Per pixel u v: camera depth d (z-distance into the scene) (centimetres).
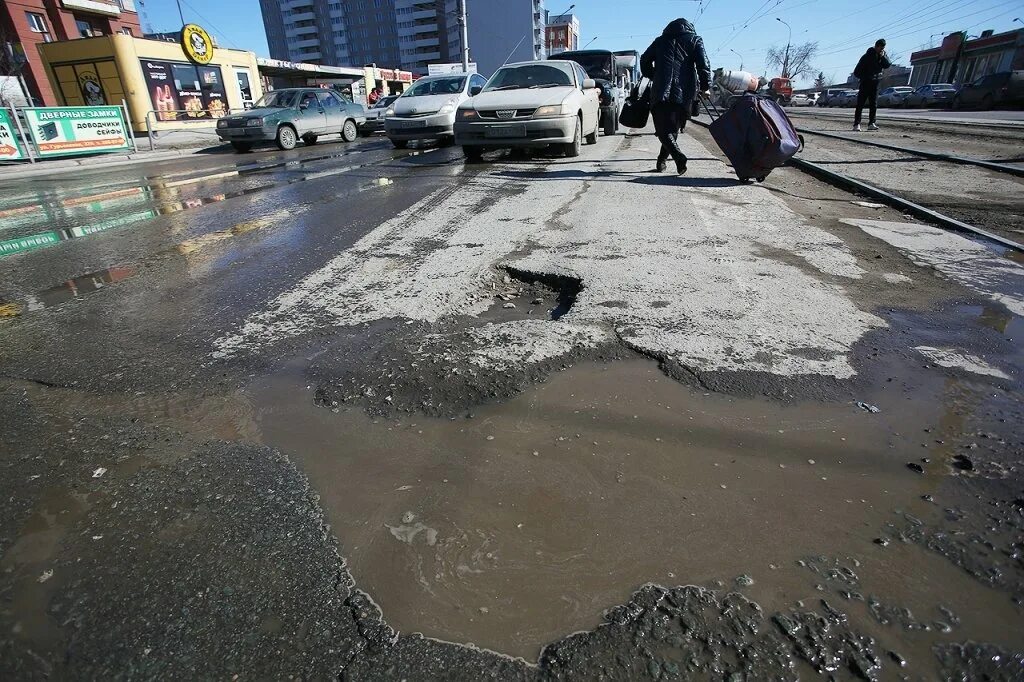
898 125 1473
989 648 119
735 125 593
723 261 351
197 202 640
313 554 146
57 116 1281
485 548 147
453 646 121
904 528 150
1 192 845
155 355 256
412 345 255
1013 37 3741
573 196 555
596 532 151
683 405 205
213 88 2195
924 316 271
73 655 121
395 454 184
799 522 153
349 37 10994
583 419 199
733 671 115
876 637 121
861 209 497
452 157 949
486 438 191
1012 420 193
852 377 220
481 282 334
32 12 2680
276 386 226
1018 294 297
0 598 135
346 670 117
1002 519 152
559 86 849
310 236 450
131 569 142
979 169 702
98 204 677
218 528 155
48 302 332
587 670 116
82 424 205
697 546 146
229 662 119
